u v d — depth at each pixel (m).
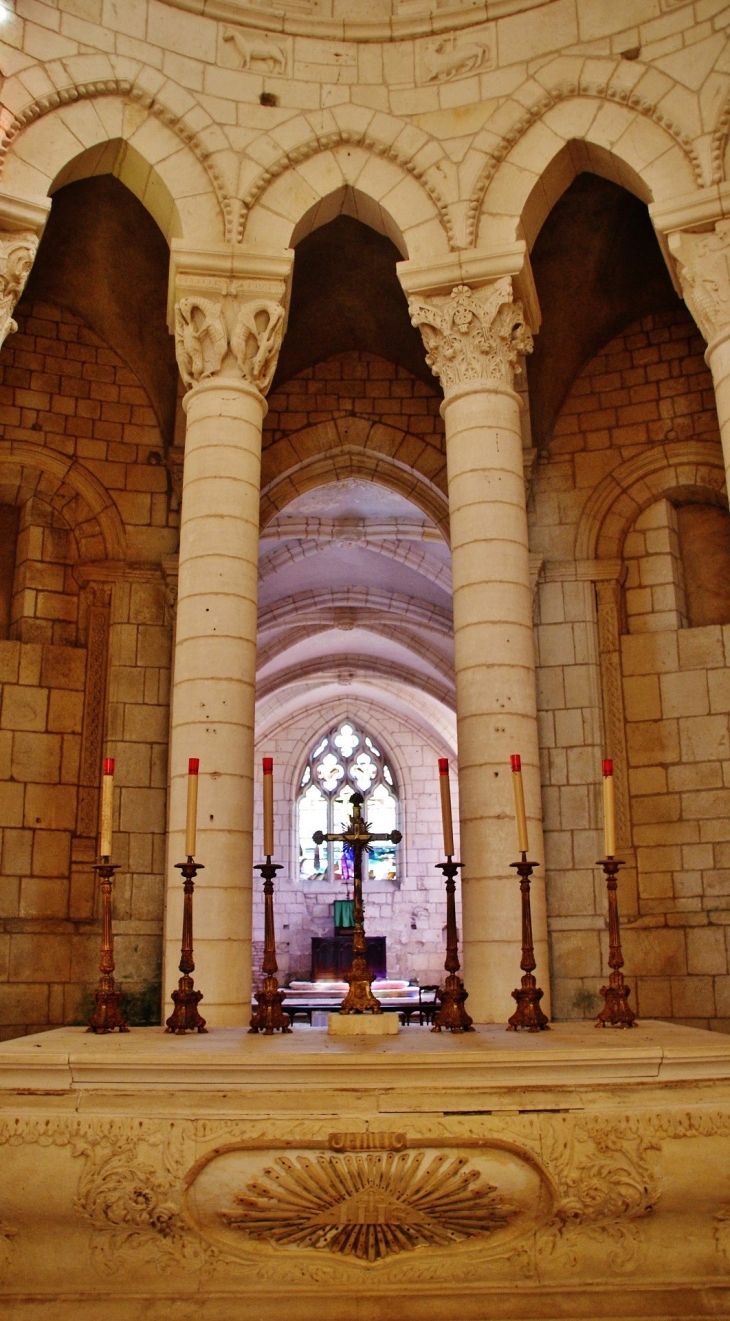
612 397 15.27
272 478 16.03
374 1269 6.24
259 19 12.84
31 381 15.11
